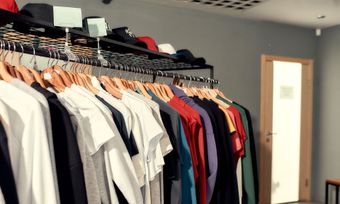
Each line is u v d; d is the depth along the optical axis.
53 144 0.88
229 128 1.80
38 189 0.80
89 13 2.92
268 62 4.04
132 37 2.03
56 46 1.78
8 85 0.87
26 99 0.84
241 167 1.93
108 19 3.04
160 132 1.24
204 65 2.50
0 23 1.35
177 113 1.41
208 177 1.62
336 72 4.06
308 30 4.32
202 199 1.58
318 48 4.34
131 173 1.10
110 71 2.12
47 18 1.44
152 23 3.30
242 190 1.94
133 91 1.49
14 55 1.44
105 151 1.05
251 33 3.93
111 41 1.74
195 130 1.57
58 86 1.17
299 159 4.27
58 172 0.88
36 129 0.82
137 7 3.21
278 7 3.37
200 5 3.35
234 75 3.83
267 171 4.04
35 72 1.17
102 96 1.25
